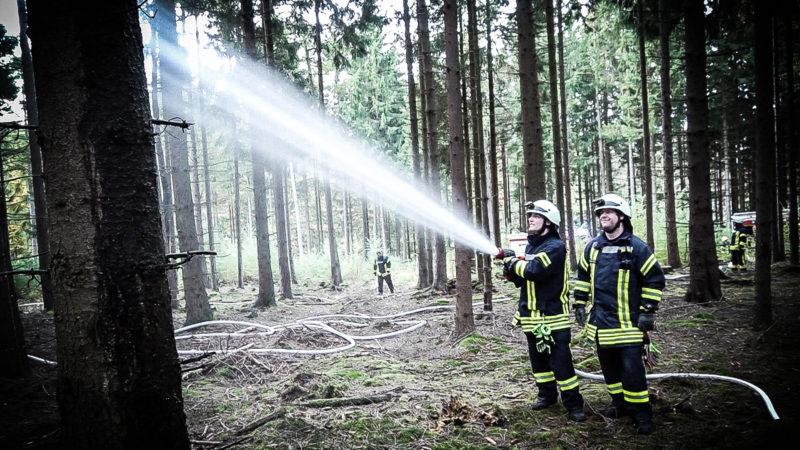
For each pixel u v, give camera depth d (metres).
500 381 4.78
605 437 3.33
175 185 9.29
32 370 5.62
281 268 13.77
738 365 4.68
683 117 20.73
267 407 4.19
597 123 24.70
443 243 12.65
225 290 18.27
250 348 6.83
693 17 7.81
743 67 17.08
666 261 14.32
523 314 3.97
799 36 12.67
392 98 21.75
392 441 3.35
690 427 3.39
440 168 16.27
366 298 13.45
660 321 6.87
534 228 3.95
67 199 2.25
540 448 3.20
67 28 2.22
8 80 13.01
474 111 11.48
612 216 3.58
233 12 12.44
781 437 3.00
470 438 3.38
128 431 2.29
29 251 21.03
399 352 6.63
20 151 12.11
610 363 3.65
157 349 2.40
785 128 14.09
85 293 2.24
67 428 2.34
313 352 6.48
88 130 2.24
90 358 2.25
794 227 11.12
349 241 27.41
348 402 4.14
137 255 2.35
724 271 12.55
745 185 23.53
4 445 3.22
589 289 3.81
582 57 21.06
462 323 6.84
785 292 8.23
